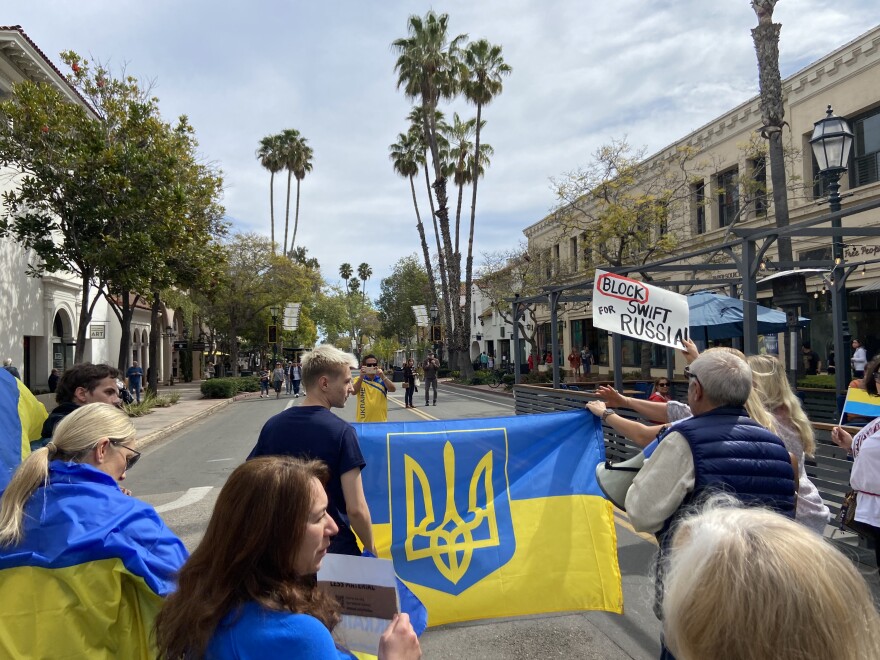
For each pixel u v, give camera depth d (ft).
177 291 102.94
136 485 32.35
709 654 3.48
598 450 13.50
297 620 4.77
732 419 8.24
